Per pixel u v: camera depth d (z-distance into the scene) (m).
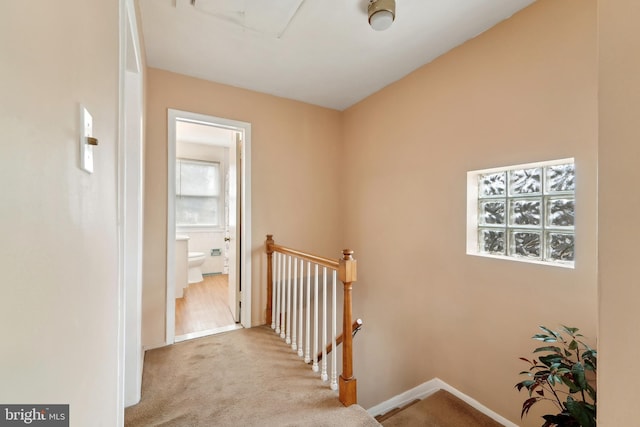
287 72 2.50
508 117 1.79
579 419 1.07
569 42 1.51
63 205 0.47
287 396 1.72
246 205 2.80
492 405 1.85
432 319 2.30
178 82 2.49
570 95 1.51
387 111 2.77
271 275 2.84
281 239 3.01
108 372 0.82
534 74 1.66
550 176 1.70
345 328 1.69
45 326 0.41
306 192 3.17
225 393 1.74
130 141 1.69
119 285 1.00
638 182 0.45
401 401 2.54
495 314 1.85
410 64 2.37
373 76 2.58
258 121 2.88
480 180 2.07
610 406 0.48
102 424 0.75
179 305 3.38
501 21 1.83
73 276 0.52
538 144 1.64
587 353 1.24
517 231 1.85
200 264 4.45
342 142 3.43
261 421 1.51
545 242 1.71
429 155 2.33
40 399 0.39
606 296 0.49
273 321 2.75
